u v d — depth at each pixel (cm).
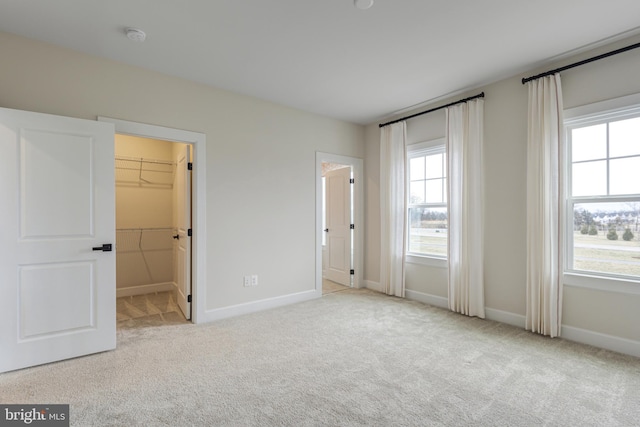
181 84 323
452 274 370
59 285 239
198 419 173
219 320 340
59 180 239
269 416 176
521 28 239
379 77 324
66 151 242
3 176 220
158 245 471
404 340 285
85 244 249
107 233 258
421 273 418
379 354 255
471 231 353
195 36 248
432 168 418
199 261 331
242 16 223
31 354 229
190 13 219
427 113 410
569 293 286
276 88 351
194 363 238
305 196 424
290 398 193
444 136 391
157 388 203
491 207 343
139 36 241
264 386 207
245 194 367
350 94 370
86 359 243
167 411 180
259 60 288
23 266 226
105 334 257
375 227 485
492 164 342
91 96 274
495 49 270
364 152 500
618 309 260
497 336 293
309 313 365
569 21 230
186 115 325
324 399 192
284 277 402
